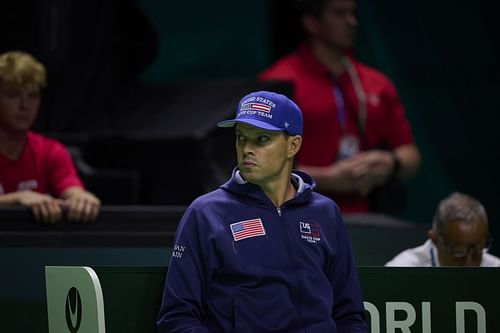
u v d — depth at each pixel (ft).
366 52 103.76
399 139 80.07
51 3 74.02
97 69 76.69
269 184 44.73
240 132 44.37
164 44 98.94
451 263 56.85
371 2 103.81
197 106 72.28
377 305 48.24
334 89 77.20
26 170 64.03
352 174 75.10
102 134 72.49
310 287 44.01
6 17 74.59
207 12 99.66
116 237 60.23
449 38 103.76
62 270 45.62
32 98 62.95
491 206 103.14
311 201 45.73
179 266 43.78
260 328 43.19
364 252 64.54
